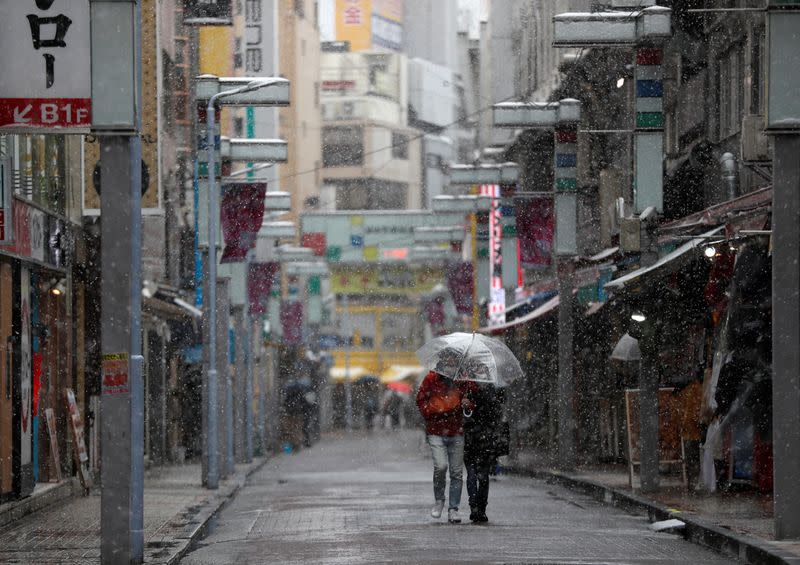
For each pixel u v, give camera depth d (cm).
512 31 10681
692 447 4325
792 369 2602
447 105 19725
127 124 2319
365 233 14812
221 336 6009
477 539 2839
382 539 2858
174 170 7644
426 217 14750
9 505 3494
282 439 10631
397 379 16075
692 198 5394
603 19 4234
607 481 4531
